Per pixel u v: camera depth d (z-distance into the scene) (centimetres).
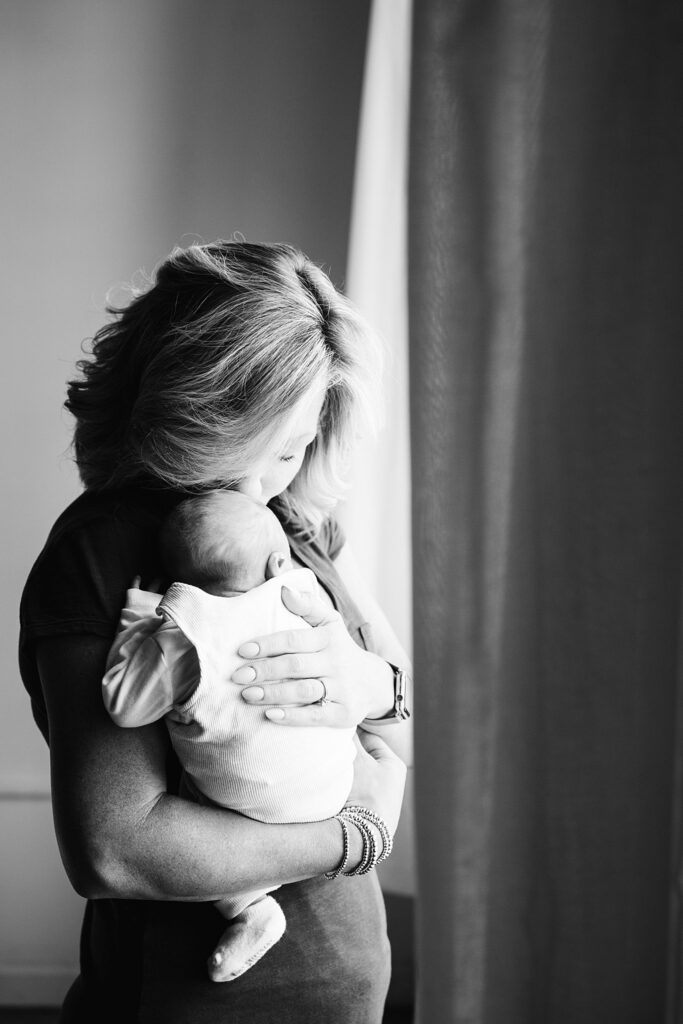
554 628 73
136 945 108
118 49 258
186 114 261
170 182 263
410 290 83
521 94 75
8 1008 274
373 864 109
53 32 257
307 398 111
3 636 269
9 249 262
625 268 69
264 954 108
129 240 264
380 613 148
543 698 75
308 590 114
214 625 103
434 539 83
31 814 272
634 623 70
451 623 82
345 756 112
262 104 262
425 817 85
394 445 246
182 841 97
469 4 79
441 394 81
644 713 70
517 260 77
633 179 69
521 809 79
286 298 112
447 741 83
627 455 69
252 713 103
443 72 80
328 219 265
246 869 100
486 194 78
